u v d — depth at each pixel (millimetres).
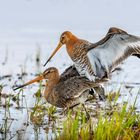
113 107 14953
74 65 15094
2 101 16484
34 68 20906
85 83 14430
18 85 18281
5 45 24406
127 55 12992
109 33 12906
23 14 30703
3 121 14727
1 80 18953
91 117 14797
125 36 12844
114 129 12773
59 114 15234
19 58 22438
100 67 13633
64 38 15672
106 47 13266
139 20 29062
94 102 16266
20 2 33812
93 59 13656
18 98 16328
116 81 19109
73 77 14672
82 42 15078
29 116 15117
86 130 12859
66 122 13219
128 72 20438
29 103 16281
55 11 31797
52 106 15289
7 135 13688
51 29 27156
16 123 14570
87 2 34594
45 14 30812
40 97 16766
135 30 26609
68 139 12711
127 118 13539
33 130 14086
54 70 14906
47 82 15055
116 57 13203
